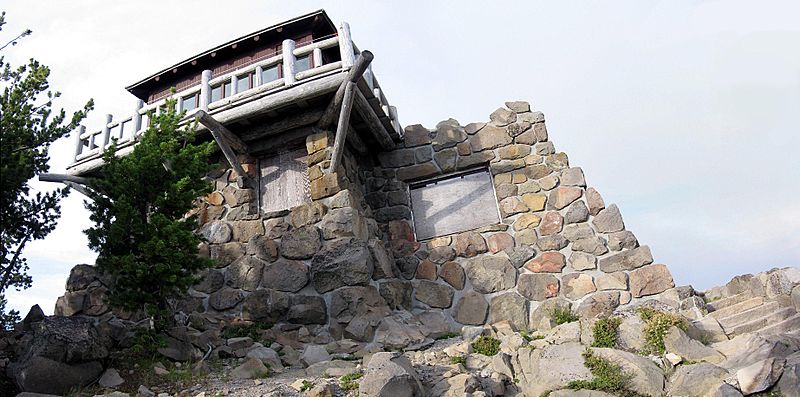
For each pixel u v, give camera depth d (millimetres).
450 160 9984
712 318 6160
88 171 9766
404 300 8422
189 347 6199
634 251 8234
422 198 10000
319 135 8750
